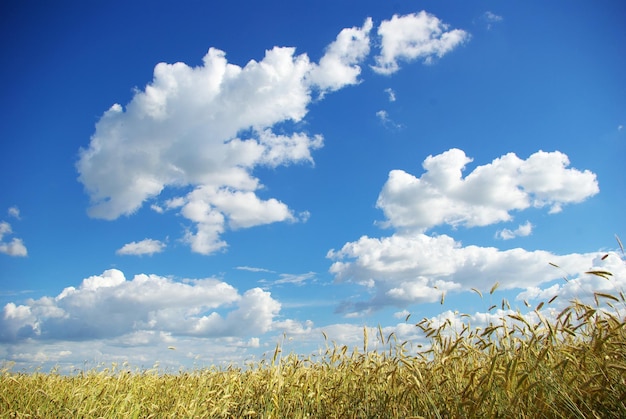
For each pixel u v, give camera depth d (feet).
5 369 28.19
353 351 22.36
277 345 20.97
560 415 10.94
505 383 11.66
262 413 20.08
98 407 22.07
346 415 18.03
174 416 21.48
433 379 14.49
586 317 12.39
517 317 13.01
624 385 10.84
